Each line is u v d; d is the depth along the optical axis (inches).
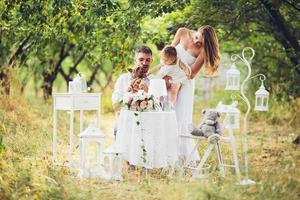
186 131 387.5
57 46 711.1
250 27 540.1
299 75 529.3
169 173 358.6
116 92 386.3
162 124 354.3
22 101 549.3
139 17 450.6
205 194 285.1
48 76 711.7
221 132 343.9
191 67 396.8
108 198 304.5
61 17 454.6
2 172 304.7
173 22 506.6
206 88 837.2
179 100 391.9
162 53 388.2
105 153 353.7
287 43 510.6
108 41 475.2
